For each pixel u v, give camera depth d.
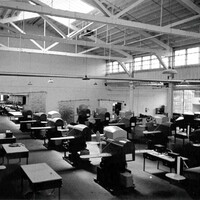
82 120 15.44
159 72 16.75
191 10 10.98
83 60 22.17
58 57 21.11
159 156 7.36
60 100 21.34
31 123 13.12
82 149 8.55
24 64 19.88
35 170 5.54
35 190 4.88
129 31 14.88
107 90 23.27
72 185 6.60
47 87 20.86
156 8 11.66
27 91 20.14
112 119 15.78
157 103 19.59
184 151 9.06
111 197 5.92
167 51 15.00
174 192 6.27
